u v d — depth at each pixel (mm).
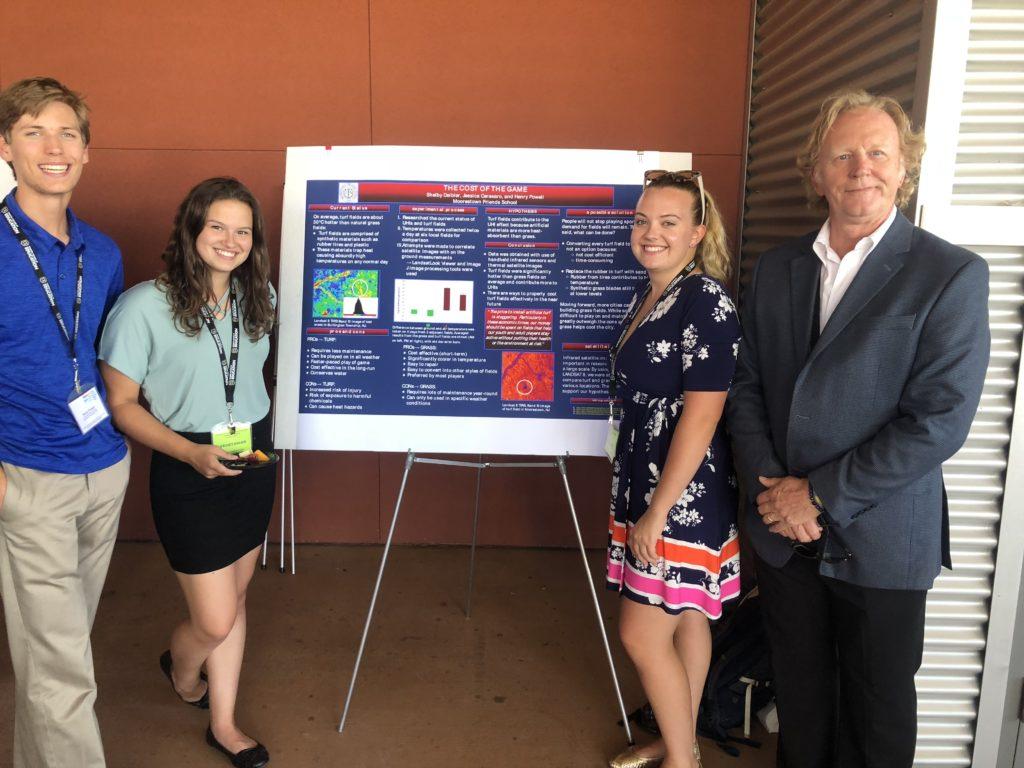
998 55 1854
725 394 1850
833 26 2418
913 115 1937
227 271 1977
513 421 2408
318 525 3568
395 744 2281
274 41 3186
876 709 1770
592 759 2242
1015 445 1979
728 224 3291
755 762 2260
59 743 1842
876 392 1665
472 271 2408
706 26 3174
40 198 1771
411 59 3205
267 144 3248
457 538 3578
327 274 2424
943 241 1662
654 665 2002
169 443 1896
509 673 2648
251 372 2088
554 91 3225
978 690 2090
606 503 3537
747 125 3191
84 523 1905
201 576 2008
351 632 2871
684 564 1912
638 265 2383
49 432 1785
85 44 3172
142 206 3281
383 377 2418
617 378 2104
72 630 1842
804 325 1796
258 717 2381
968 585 2055
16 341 1738
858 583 1715
